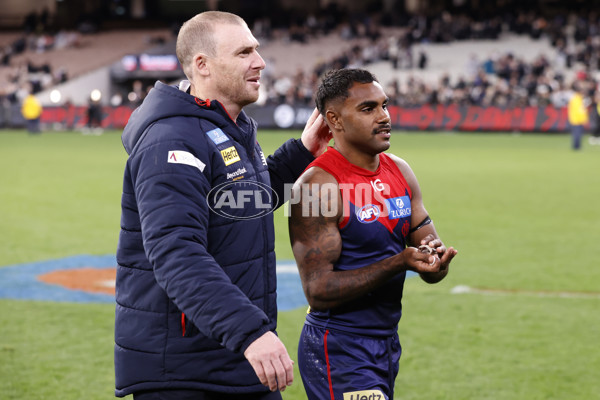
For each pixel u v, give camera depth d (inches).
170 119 100.4
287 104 1304.1
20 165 757.9
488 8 1733.5
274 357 87.5
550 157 835.4
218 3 2059.5
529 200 512.1
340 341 112.4
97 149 976.9
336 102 112.0
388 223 114.1
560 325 234.4
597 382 186.9
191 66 105.1
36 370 197.6
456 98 1280.8
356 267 112.8
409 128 1309.1
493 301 262.5
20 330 232.2
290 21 1875.0
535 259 328.5
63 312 252.5
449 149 944.3
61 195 543.2
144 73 1651.1
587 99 1163.9
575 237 379.9
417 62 1582.2
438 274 112.3
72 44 1862.7
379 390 111.3
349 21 1796.3
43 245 367.9
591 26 1512.1
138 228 102.0
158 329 101.0
